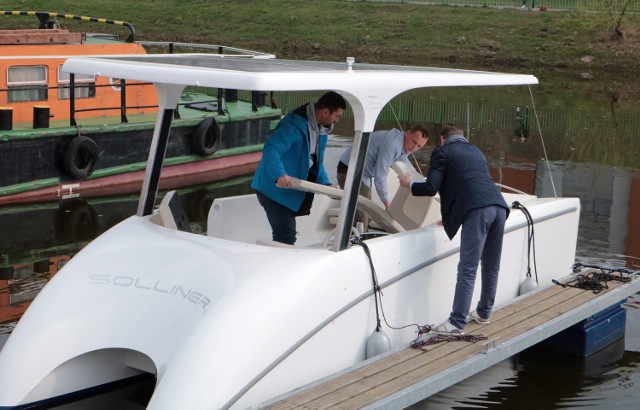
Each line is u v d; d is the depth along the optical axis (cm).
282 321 539
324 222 786
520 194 823
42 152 1327
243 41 3903
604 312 779
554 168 1584
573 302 739
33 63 1409
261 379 531
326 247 611
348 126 1970
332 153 1596
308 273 560
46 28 1565
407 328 643
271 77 514
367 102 572
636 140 1938
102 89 1503
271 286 544
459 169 639
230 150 1595
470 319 682
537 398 667
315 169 678
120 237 619
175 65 580
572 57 3469
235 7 4222
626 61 3412
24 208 1263
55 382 556
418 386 559
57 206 1282
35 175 1324
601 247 1073
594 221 1218
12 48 1397
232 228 708
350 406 527
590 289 774
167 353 529
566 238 823
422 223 712
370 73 584
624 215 1257
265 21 4066
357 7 4147
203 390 502
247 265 559
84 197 1345
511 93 2817
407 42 3750
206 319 523
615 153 1762
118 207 1290
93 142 1373
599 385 693
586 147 1828
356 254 591
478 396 668
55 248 1058
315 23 4019
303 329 554
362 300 598
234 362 514
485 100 2589
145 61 625
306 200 662
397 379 570
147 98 1563
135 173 1447
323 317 568
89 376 570
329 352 579
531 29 3700
